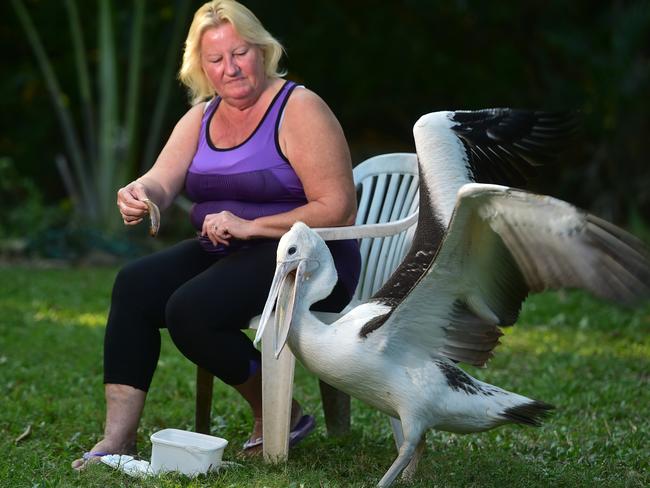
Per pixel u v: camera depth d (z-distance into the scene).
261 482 4.05
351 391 4.05
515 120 4.84
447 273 3.74
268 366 4.45
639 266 3.32
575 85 16.22
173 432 4.38
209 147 4.79
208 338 4.43
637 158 15.55
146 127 16.88
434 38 17.28
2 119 16.88
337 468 4.46
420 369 3.94
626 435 5.09
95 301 9.72
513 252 3.60
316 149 4.57
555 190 16.53
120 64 16.39
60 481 4.15
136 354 4.57
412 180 5.18
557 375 6.56
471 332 3.97
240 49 4.59
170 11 16.17
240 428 5.23
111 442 4.49
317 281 4.08
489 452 4.77
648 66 15.18
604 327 8.42
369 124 17.62
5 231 14.00
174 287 4.68
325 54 16.70
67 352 7.33
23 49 17.22
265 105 4.68
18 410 5.50
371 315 4.00
